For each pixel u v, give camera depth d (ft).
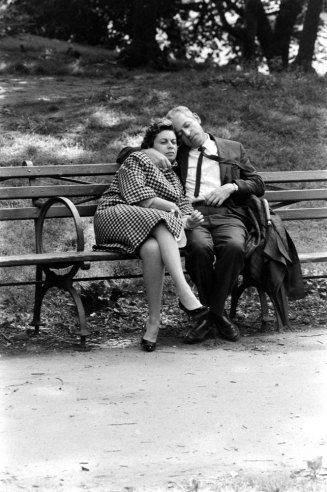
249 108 42.50
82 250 20.52
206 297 20.79
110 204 20.94
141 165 21.06
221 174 22.27
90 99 45.39
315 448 14.03
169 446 14.07
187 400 16.22
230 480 12.66
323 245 27.89
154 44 70.23
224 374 17.87
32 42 72.84
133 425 14.94
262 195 22.39
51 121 40.32
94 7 81.76
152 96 45.21
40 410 15.64
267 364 18.57
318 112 42.98
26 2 81.92
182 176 22.25
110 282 24.16
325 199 24.29
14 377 17.56
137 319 22.29
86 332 19.81
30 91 51.13
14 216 22.00
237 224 21.38
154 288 19.81
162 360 18.89
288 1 71.82
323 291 24.67
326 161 36.45
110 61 69.21
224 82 48.91
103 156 35.04
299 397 16.42
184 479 12.77
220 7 77.51
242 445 14.15
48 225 27.22
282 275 21.27
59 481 12.71
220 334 20.71
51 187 22.36
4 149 35.35
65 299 23.17
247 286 22.11
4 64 61.36
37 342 20.35
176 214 20.45
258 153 36.76
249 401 16.20
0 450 13.88
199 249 20.48
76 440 14.28
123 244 20.25
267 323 22.13
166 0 80.02
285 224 29.27
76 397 16.34
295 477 12.71
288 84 47.75
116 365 18.47
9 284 20.70
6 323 21.59
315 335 21.08
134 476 12.89
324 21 80.18
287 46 72.64
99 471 13.08
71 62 65.51
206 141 22.66
